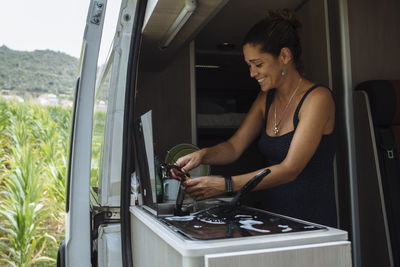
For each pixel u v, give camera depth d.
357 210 2.08
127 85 1.41
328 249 0.83
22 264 3.76
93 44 1.52
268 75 1.52
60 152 5.26
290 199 1.54
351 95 2.16
